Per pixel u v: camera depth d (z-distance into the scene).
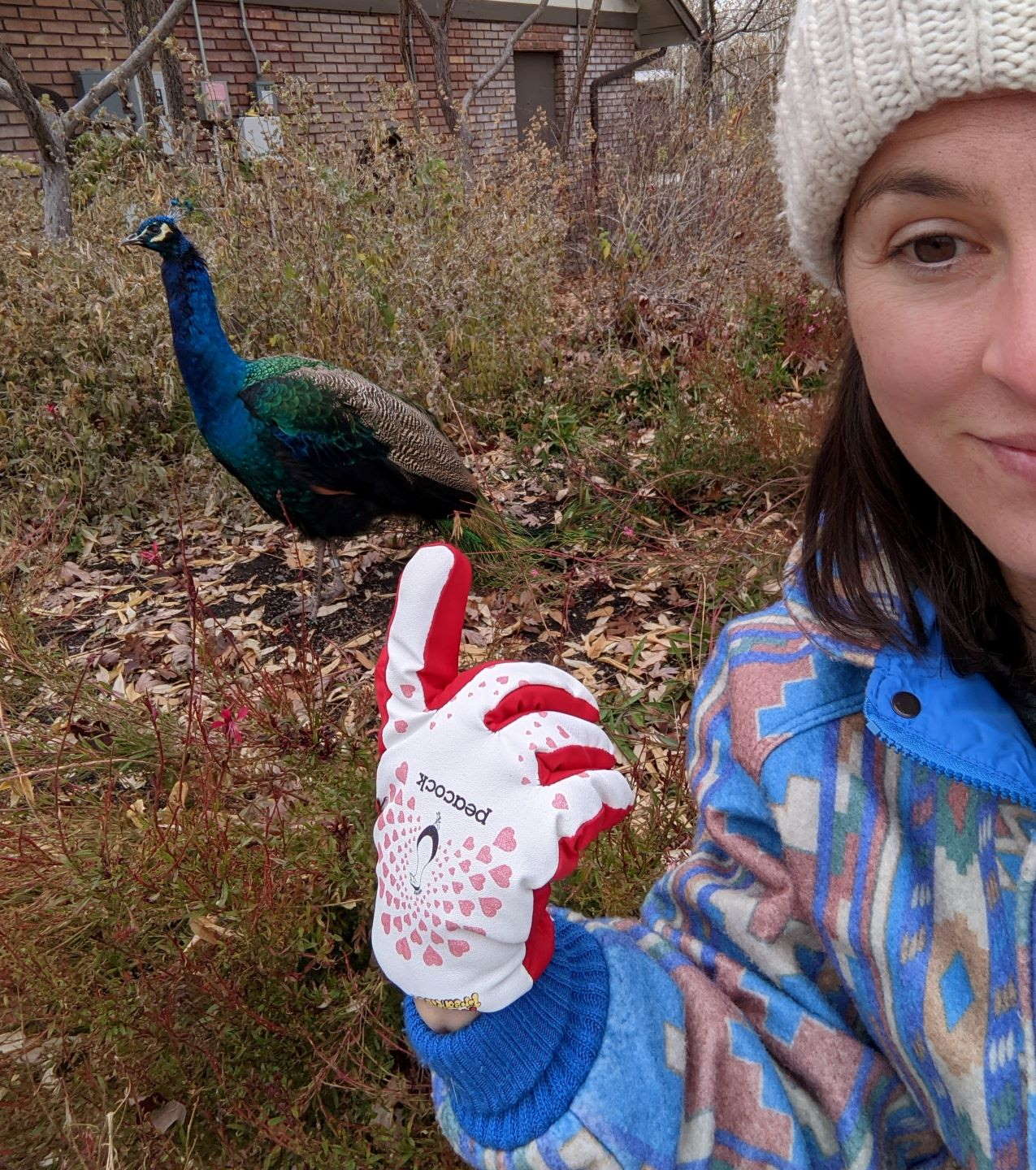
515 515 2.54
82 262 3.04
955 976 0.45
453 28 6.38
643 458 2.68
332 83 5.86
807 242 0.47
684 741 1.39
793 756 0.51
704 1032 0.52
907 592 0.49
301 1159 0.97
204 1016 1.05
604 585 2.16
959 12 0.32
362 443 2.10
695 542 2.17
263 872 1.14
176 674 1.81
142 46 3.40
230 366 2.10
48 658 1.83
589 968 0.53
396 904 0.50
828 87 0.37
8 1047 1.05
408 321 3.00
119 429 2.80
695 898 0.57
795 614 0.53
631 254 3.80
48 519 2.44
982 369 0.36
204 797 1.23
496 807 0.48
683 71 5.60
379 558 2.48
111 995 1.05
